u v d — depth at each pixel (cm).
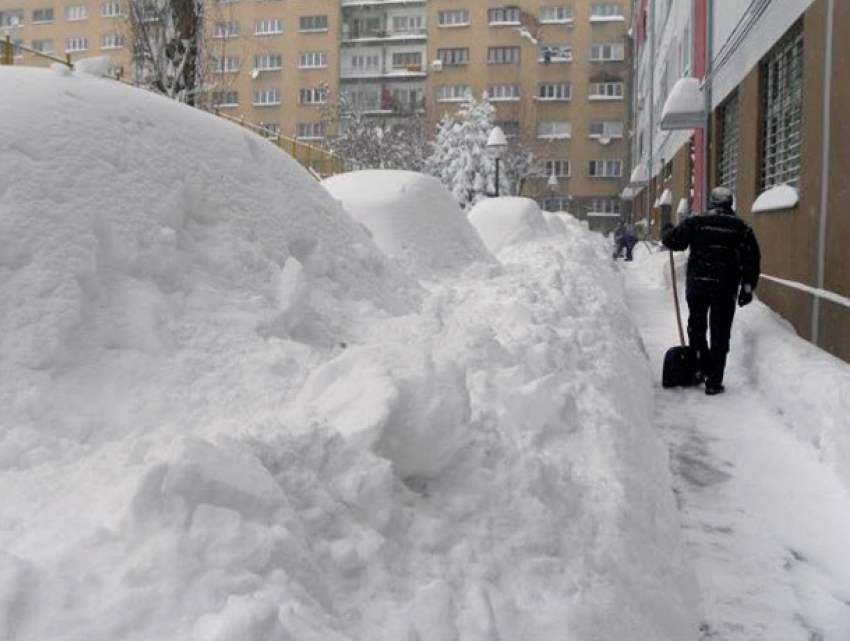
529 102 5353
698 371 625
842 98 599
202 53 1098
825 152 646
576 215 5300
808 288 692
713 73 1273
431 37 5484
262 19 5628
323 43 5588
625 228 2772
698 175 1560
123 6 1102
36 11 5709
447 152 3528
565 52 5319
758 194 960
